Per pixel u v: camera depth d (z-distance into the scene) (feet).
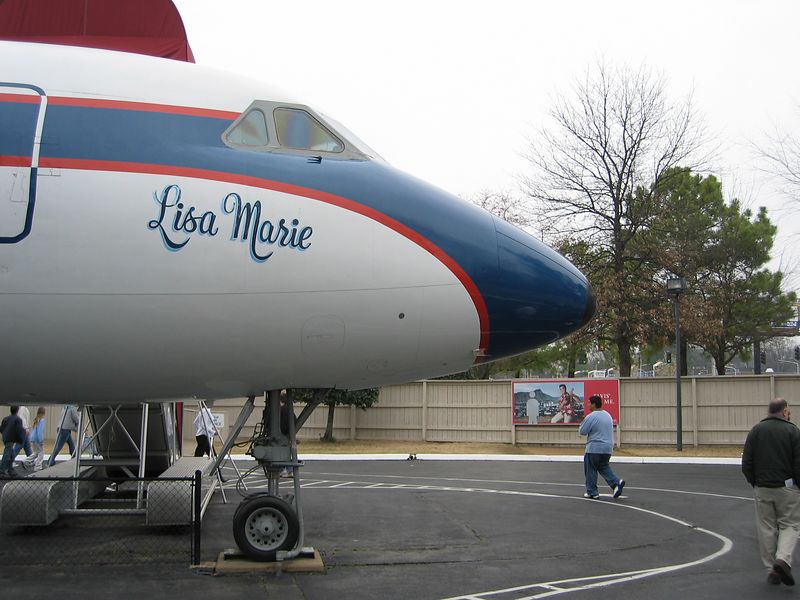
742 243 116.16
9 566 24.94
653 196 101.71
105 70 21.12
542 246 24.17
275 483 25.39
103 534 30.37
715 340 104.78
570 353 120.06
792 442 24.36
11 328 19.90
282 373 22.79
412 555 27.45
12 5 27.22
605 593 22.68
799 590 23.27
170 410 38.34
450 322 22.53
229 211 20.53
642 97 100.32
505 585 23.43
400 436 79.51
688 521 35.40
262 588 22.44
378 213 21.89
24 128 19.84
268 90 22.38
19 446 52.60
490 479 51.60
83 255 19.65
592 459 42.32
